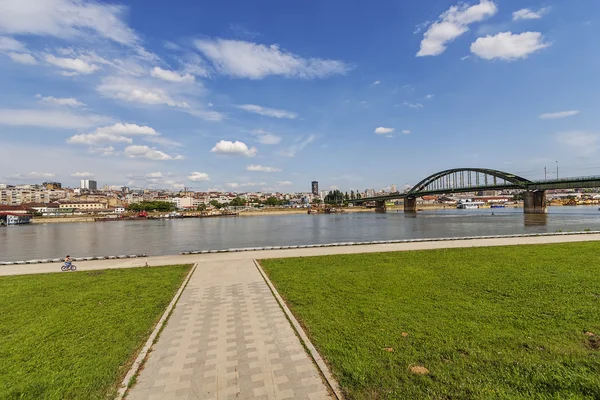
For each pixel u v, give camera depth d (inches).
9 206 6112.2
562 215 3676.2
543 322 329.1
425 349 276.8
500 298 413.7
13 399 220.1
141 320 370.3
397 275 567.5
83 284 572.7
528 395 212.2
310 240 1818.4
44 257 1314.0
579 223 2438.5
